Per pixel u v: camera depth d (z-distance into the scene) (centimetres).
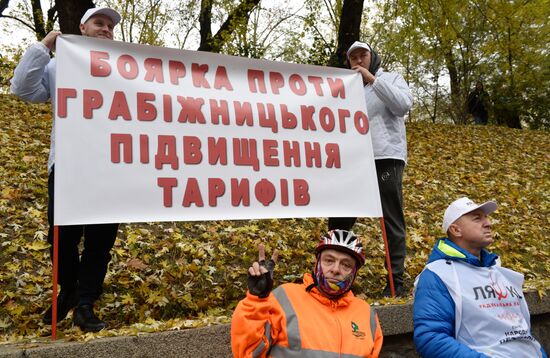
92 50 366
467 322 285
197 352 323
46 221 542
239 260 521
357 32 1427
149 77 378
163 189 365
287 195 402
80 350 293
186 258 503
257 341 237
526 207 840
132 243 507
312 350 241
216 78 400
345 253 258
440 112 1916
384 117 464
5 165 672
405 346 402
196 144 381
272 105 412
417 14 1474
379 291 493
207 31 1706
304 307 253
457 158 1124
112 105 362
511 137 1433
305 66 430
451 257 297
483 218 308
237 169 390
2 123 891
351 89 442
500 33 1622
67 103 351
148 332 324
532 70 1748
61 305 362
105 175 351
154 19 1734
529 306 462
